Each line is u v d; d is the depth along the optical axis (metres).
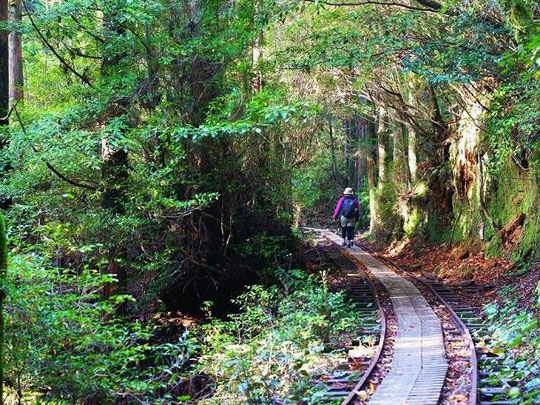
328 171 49.12
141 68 15.30
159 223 14.97
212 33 15.87
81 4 13.56
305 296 14.13
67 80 16.44
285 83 20.69
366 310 15.19
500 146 16.28
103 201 14.40
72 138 12.77
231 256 17.69
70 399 6.99
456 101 22.77
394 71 23.47
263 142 17.75
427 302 15.52
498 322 12.48
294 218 23.06
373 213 35.72
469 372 9.08
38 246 9.28
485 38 14.84
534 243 17.00
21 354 6.72
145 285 15.84
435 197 26.45
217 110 15.53
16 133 12.91
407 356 10.16
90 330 7.19
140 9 13.90
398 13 16.67
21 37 18.41
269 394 8.41
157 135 14.69
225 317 16.94
